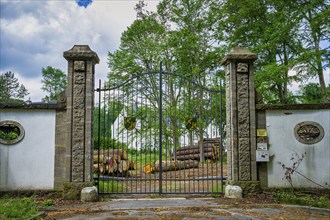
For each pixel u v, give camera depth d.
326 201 6.78
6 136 7.33
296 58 12.93
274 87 15.54
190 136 14.00
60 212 5.86
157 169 13.31
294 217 5.39
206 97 14.75
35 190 7.25
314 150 7.61
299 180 7.54
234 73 7.73
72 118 7.36
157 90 16.50
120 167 11.40
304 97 16.92
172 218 5.24
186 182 11.05
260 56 15.70
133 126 8.16
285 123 7.69
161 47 17.69
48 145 7.39
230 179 7.61
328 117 7.65
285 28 12.76
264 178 7.55
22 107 7.34
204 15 17.80
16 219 4.90
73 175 7.22
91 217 5.38
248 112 7.63
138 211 5.89
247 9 14.62
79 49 7.50
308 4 12.95
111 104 13.65
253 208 6.19
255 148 7.53
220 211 5.85
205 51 17.67
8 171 7.26
